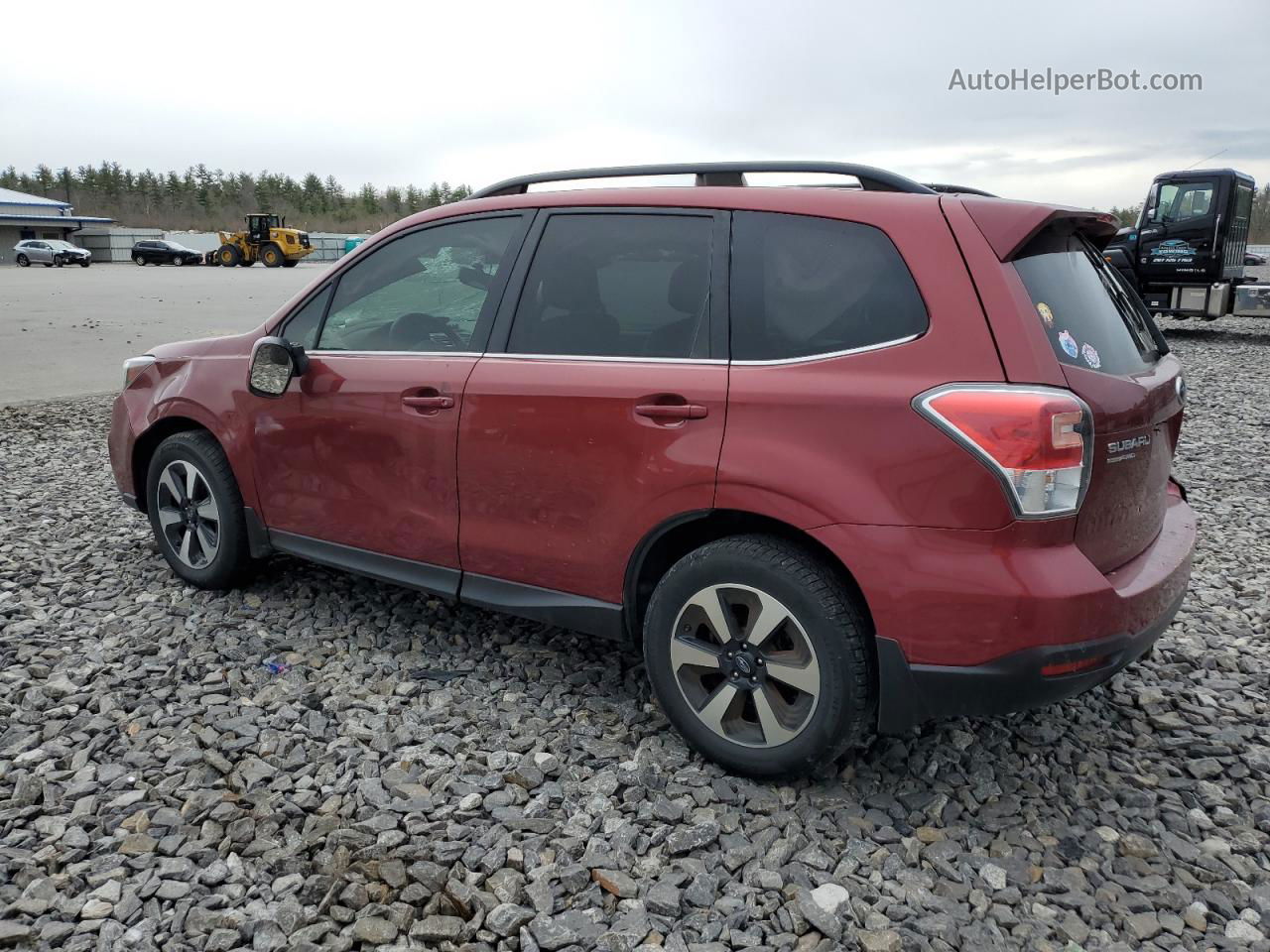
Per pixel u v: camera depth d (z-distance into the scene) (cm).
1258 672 376
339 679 354
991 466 242
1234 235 1666
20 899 233
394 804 274
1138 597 261
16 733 312
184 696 338
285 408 386
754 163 304
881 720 264
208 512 426
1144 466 281
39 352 1424
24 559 486
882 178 285
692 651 292
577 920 231
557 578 321
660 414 287
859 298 269
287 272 4619
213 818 267
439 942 224
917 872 251
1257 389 1142
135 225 12369
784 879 248
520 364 323
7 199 7150
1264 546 531
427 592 357
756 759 283
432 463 343
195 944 222
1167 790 293
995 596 244
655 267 305
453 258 353
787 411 268
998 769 303
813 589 266
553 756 302
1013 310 250
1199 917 238
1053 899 243
